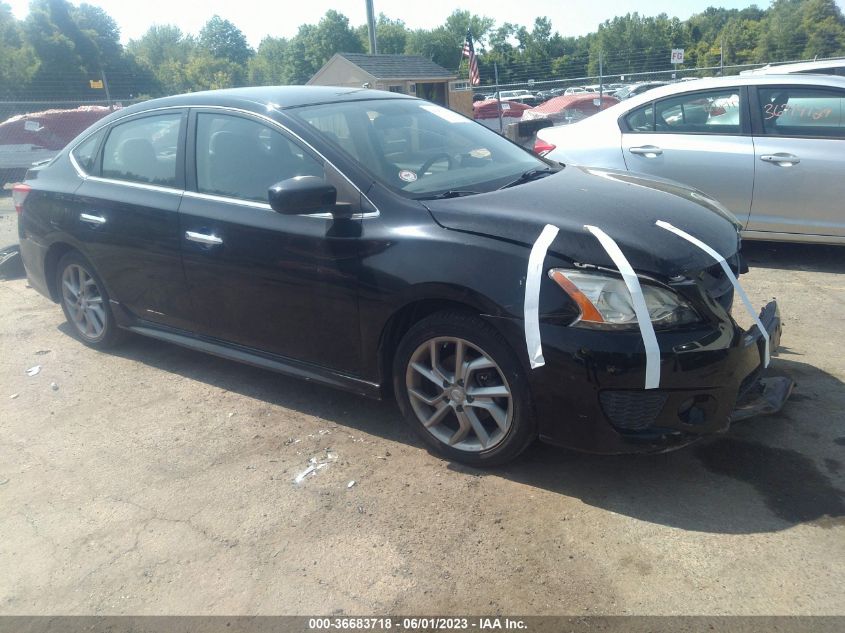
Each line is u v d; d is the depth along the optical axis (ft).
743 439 11.14
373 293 10.89
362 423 12.57
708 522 9.33
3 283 22.85
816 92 19.10
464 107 78.54
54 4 176.96
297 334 12.23
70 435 12.82
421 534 9.49
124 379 15.05
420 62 80.02
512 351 9.83
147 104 14.78
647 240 9.76
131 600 8.75
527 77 157.99
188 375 15.08
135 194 14.23
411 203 10.91
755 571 8.43
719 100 20.22
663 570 8.55
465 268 9.99
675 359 9.11
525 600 8.25
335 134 12.21
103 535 9.98
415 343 10.80
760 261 20.72
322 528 9.76
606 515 9.59
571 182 12.10
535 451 11.24
